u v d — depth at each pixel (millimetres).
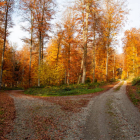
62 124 5676
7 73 26188
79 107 8367
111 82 26938
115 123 5781
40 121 5887
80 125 5629
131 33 25844
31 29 18734
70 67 21734
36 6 16969
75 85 17484
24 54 32531
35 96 12594
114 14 22328
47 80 17812
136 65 24500
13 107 7949
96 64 30484
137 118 6238
